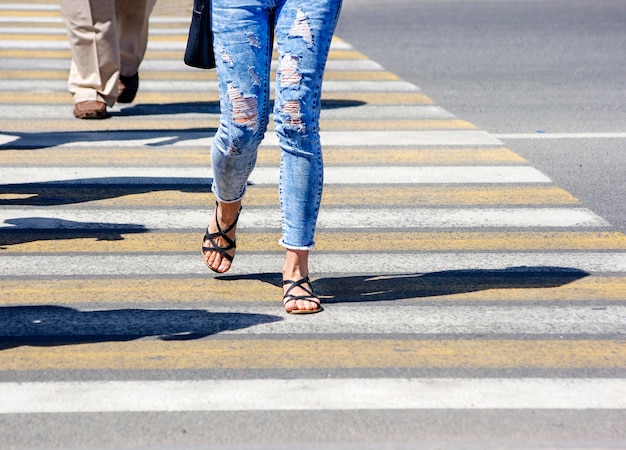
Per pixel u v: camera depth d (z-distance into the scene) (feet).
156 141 43.98
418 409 20.39
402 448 18.81
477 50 67.00
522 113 49.80
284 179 25.03
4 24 72.49
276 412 20.17
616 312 25.89
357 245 31.07
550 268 29.17
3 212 33.91
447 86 55.98
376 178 38.47
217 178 25.80
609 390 21.39
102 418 19.88
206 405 20.45
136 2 48.42
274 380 21.61
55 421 19.76
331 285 27.63
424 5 86.53
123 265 29.04
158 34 70.13
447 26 76.13
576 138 45.01
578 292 27.30
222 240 27.17
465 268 29.09
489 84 56.59
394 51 66.13
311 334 24.12
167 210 34.50
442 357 22.90
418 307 26.02
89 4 46.42
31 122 46.93
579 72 60.44
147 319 24.95
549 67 61.72
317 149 24.76
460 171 39.52
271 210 34.68
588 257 30.19
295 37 23.75
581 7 86.43
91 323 24.70
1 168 39.27
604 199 36.17
